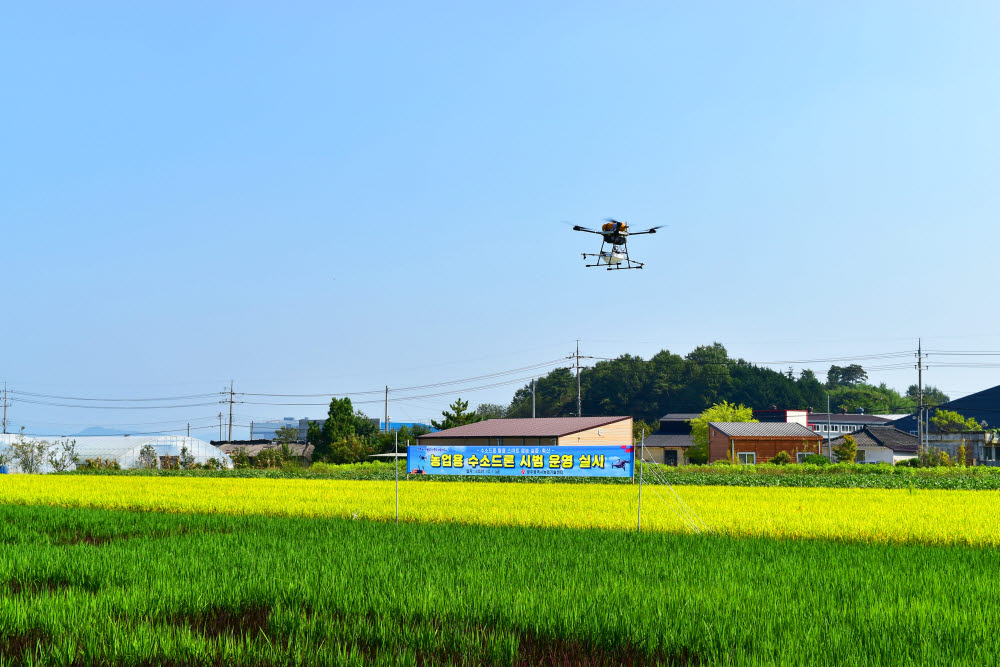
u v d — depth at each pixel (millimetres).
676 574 14219
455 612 11258
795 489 37438
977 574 14516
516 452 23031
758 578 14094
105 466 73625
